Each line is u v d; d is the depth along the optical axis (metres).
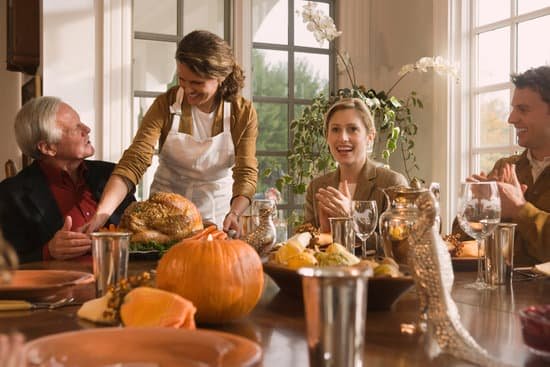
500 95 3.61
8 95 4.52
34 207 2.47
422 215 0.89
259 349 0.67
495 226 1.42
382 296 1.09
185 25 3.95
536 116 2.25
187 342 0.73
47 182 2.55
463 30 3.80
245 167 2.60
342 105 2.70
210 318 1.01
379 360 0.79
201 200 2.80
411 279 1.06
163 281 1.02
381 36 4.41
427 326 0.88
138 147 2.53
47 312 1.11
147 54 3.85
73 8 3.54
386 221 1.30
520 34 3.49
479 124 3.75
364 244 1.62
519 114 2.29
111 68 3.63
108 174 2.67
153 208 2.06
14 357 0.55
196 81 2.40
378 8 4.42
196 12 3.97
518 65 3.50
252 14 4.14
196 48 2.36
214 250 1.01
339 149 2.67
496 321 1.04
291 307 1.17
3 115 4.51
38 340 0.69
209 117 2.66
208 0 4.00
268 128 4.21
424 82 4.03
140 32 3.83
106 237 1.11
